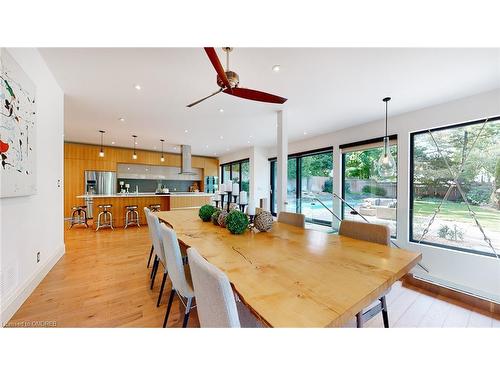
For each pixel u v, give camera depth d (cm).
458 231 302
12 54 172
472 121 288
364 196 425
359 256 129
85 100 322
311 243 157
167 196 646
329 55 204
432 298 242
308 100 310
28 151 197
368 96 293
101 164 675
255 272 104
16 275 185
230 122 427
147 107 350
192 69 236
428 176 334
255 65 223
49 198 264
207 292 81
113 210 557
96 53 209
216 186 904
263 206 391
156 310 193
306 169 576
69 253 344
